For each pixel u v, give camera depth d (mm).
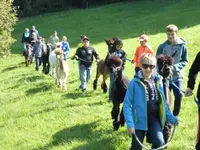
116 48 10125
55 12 52781
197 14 33062
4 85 15789
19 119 10164
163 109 5445
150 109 5504
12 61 25062
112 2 53406
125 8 45344
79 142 7762
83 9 50875
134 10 42938
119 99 7879
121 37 29234
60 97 12195
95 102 11164
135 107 5516
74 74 16453
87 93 12438
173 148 6883
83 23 40219
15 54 28594
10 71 20797
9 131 9266
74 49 26844
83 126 8961
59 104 11219
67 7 54094
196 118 8695
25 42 23625
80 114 10031
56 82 14273
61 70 13227
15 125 9727
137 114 5500
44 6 53125
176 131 7781
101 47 25906
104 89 12086
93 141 7637
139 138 5543
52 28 40125
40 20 46938
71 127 8984
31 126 9523
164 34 26641
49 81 15422
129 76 14977
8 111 11188
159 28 30297
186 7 38500
